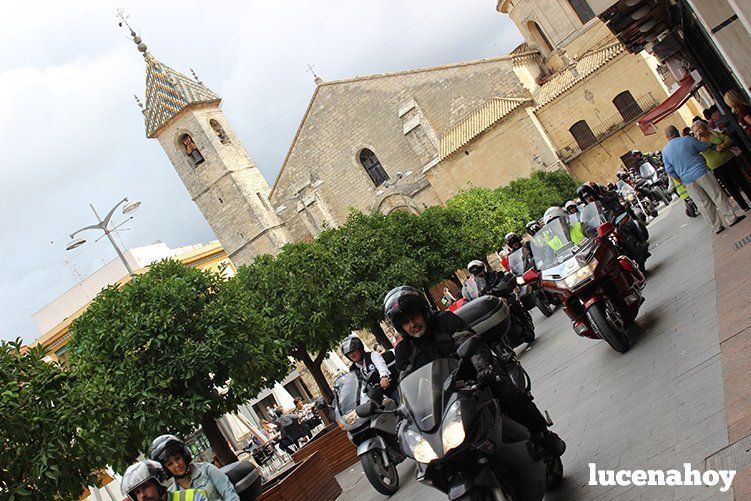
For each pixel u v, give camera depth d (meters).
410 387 6.05
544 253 11.57
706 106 30.91
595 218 14.97
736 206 17.39
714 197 14.86
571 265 10.75
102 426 14.45
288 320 28.00
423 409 5.89
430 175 66.94
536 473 6.19
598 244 10.81
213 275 22.11
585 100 64.62
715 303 9.86
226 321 20.75
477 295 16.33
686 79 24.92
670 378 8.01
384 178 69.12
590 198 15.93
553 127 65.81
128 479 5.72
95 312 20.08
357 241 34.31
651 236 23.97
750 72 7.56
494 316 8.22
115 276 65.75
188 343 19.97
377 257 33.94
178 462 6.38
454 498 5.64
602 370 10.20
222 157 67.00
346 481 16.11
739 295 9.38
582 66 67.00
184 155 68.25
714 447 5.75
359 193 69.38
